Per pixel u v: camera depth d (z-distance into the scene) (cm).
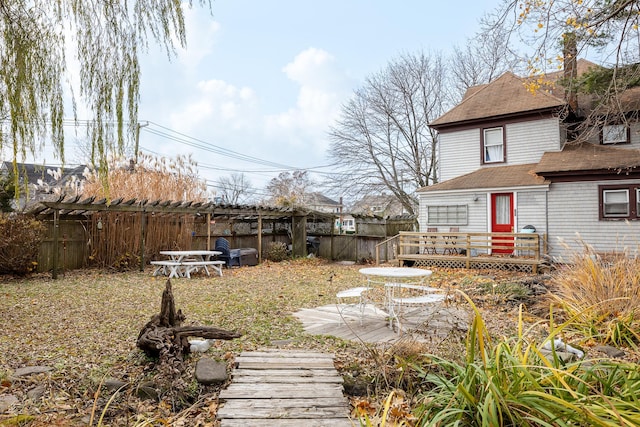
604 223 1133
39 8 336
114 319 610
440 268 1253
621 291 498
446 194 1392
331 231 1728
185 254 1111
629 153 1148
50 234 1141
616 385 275
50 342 488
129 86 360
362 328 562
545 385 267
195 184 1536
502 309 662
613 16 663
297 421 301
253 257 1469
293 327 570
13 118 324
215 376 378
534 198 1228
